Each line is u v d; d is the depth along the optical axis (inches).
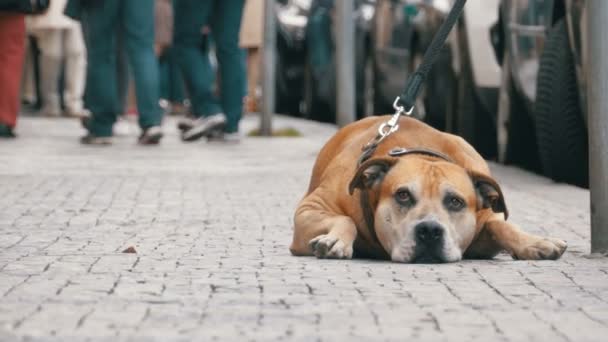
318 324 160.2
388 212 215.5
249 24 793.6
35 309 169.8
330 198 228.7
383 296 182.1
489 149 454.0
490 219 226.2
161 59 829.8
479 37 430.0
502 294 184.7
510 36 396.5
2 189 346.3
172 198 332.2
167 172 401.1
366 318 164.7
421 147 225.9
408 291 186.7
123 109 663.8
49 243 247.1
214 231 270.5
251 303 175.6
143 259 223.3
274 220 289.9
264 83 596.7
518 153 424.8
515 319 164.7
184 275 202.7
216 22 534.9
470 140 450.3
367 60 613.9
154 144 519.8
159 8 743.1
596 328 158.7
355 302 176.9
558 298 181.5
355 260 223.0
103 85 510.6
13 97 530.9
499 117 423.8
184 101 846.5
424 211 212.7
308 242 227.5
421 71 242.2
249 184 367.9
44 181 367.9
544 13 376.2
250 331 155.4
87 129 524.4
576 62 333.1
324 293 184.5
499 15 418.3
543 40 379.6
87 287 188.9
